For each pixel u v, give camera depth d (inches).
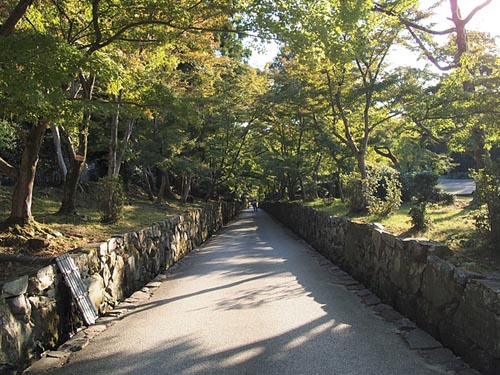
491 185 220.8
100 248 273.7
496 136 420.8
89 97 391.9
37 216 413.7
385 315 237.1
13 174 322.7
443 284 187.6
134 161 768.9
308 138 907.4
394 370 163.6
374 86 521.7
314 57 291.3
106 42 298.2
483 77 379.2
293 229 872.9
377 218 398.9
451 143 555.2
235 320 235.5
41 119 289.0
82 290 236.4
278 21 270.5
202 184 1347.2
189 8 293.1
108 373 171.5
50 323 204.2
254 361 176.9
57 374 172.2
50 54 203.3
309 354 182.5
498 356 145.1
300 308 256.4
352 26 297.1
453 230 287.1
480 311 156.8
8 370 166.6
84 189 665.6
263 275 370.9
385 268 268.1
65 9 321.7
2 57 192.7
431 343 189.0
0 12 329.7
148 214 561.3
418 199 636.1
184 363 177.9
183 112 309.6
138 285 350.3
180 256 527.2
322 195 1136.8
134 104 299.9
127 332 224.1
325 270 390.6
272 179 1387.8
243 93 927.7
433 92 550.9
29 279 189.6
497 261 191.0
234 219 1531.7
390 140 762.2
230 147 1009.5
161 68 592.4
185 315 251.1
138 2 280.4
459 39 586.9
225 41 363.6
